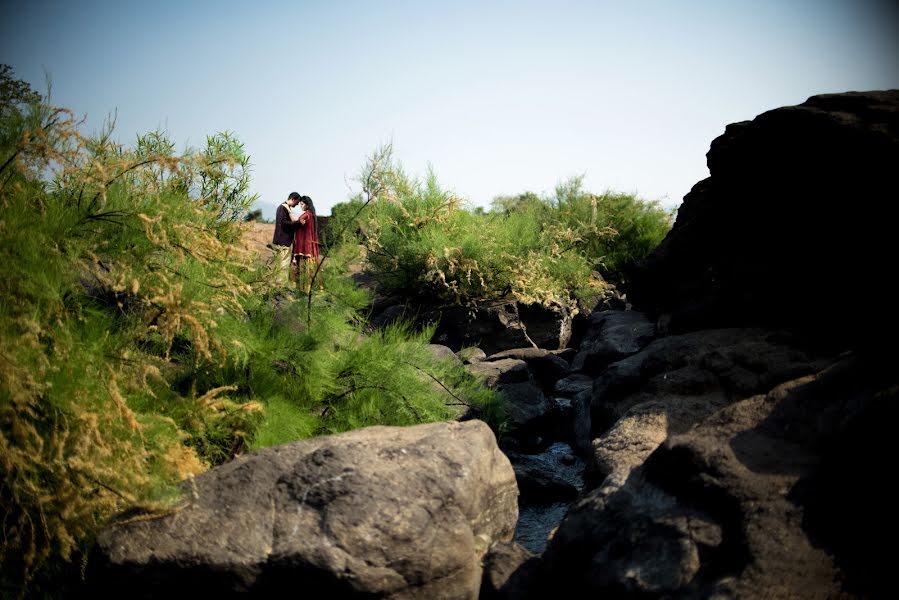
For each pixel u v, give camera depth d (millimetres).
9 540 3098
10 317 3184
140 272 3795
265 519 3109
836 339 4520
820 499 2764
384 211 9711
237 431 4051
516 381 7410
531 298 9547
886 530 2520
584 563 3109
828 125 4688
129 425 3307
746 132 5641
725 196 6156
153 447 3494
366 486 3209
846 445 2832
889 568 2424
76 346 3381
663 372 5160
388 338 5309
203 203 4750
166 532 3072
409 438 3650
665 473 3311
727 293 5688
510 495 3992
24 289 3291
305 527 3045
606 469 4074
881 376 3195
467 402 5512
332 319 4992
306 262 5453
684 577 2715
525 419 6586
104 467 3148
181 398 3854
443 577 3094
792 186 5117
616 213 13852
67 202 3795
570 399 7180
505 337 9305
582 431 6223
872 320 4215
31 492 3037
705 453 3199
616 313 8758
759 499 2865
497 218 11445
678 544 2855
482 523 3645
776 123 5211
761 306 5348
